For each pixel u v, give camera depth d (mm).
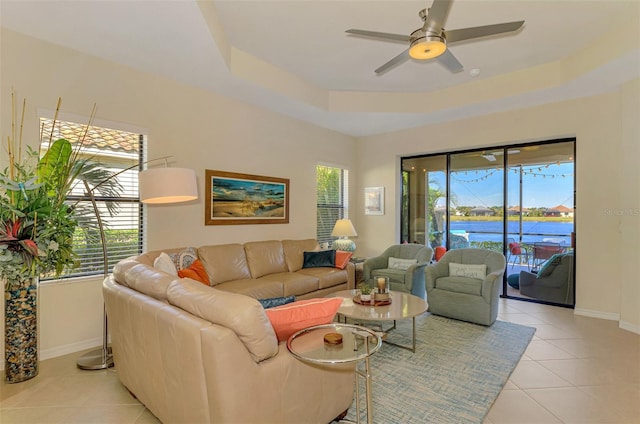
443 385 2484
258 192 4750
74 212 2965
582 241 4273
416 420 2064
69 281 3066
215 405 1474
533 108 4617
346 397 2061
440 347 3186
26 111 2812
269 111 4887
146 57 3227
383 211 6191
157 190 2771
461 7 2826
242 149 4539
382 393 2373
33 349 2578
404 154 5969
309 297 4148
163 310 1764
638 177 3629
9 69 2730
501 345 3232
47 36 2834
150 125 3602
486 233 5316
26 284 2543
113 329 2338
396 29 3189
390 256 5117
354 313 2949
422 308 3090
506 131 4836
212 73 3580
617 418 2096
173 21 2619
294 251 4781
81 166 2768
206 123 4117
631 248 3691
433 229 5871
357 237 6539
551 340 3369
